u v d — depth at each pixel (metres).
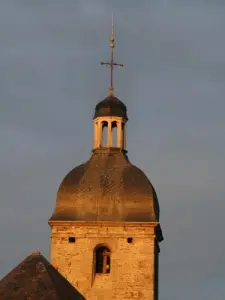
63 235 184.38
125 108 192.88
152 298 181.88
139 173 187.25
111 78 194.75
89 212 184.62
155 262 185.12
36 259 170.38
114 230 183.88
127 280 182.62
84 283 183.00
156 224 183.25
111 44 196.12
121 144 191.00
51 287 165.50
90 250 183.62
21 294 163.88
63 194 186.12
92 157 189.88
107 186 185.75
